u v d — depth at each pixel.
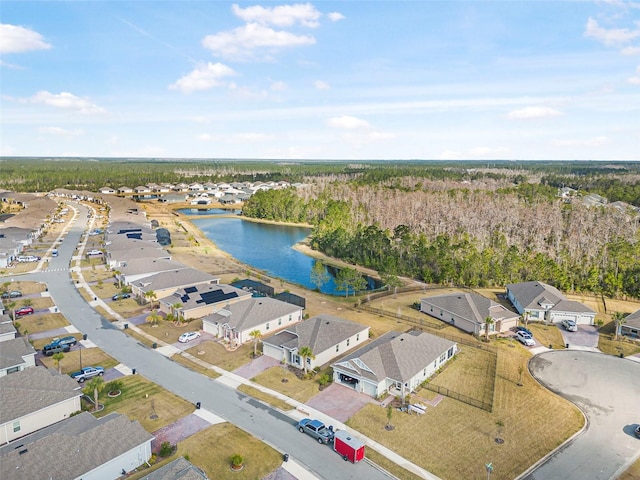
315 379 48.78
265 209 188.38
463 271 92.06
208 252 118.62
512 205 156.38
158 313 69.31
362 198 185.50
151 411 41.53
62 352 53.75
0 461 29.62
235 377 48.84
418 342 52.72
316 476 33.16
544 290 72.75
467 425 40.31
